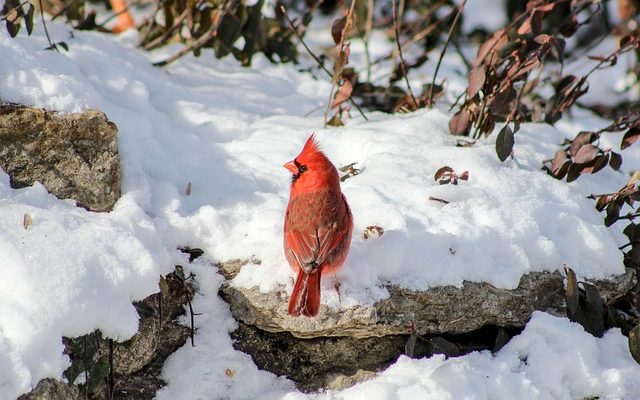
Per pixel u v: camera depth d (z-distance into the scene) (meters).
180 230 7.99
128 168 8.21
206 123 9.83
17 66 8.12
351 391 7.65
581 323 8.25
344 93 9.77
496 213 8.35
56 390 6.62
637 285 8.69
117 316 7.09
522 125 10.50
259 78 11.39
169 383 7.68
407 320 7.79
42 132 7.79
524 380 7.78
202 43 11.20
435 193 8.43
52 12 12.80
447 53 14.85
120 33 12.66
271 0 14.43
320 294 7.44
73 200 7.82
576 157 9.02
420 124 9.77
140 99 9.58
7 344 6.45
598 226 8.66
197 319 7.90
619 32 13.03
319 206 7.33
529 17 10.13
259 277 7.78
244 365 7.83
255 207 8.39
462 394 7.50
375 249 7.83
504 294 8.04
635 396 7.98
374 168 8.81
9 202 7.32
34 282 6.74
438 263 7.89
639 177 8.64
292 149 9.37
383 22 15.00
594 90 13.92
